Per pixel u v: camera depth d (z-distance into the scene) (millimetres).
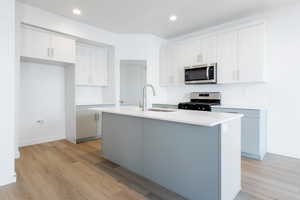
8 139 1955
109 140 2646
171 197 1710
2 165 1914
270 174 2162
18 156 2748
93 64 4191
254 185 1901
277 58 2891
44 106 3654
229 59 3203
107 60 4457
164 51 4410
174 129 1753
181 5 2820
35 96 3520
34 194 1742
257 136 2660
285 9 2799
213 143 1466
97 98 4539
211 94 3730
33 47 2996
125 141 2363
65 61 3424
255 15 3135
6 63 1945
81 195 1736
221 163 1438
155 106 4410
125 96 4480
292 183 1942
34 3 2803
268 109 3002
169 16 3234
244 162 2557
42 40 3104
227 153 1544
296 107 2727
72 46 3533
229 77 3207
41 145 3449
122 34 4234
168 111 2303
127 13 3127
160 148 1900
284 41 2818
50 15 3100
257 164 2479
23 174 2174
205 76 3465
